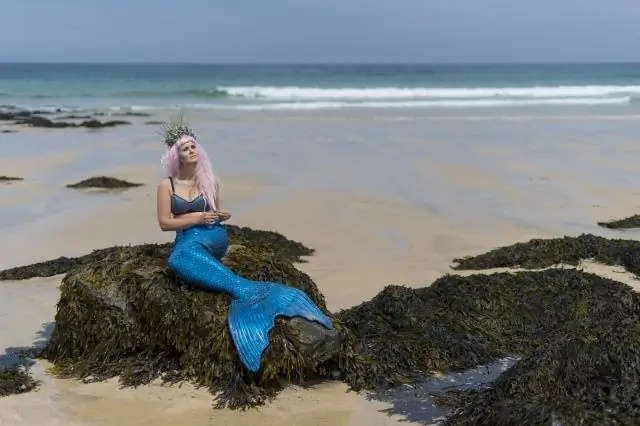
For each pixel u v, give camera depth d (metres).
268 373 5.44
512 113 30.55
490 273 8.63
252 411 5.23
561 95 42.75
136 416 5.16
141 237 10.58
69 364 5.96
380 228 11.12
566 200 13.34
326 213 12.08
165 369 5.78
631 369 4.53
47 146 20.42
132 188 14.35
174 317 5.73
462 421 4.77
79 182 14.80
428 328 6.29
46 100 38.44
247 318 5.58
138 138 22.27
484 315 6.76
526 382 4.69
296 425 5.04
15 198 13.27
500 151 19.36
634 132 23.94
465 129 24.38
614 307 6.87
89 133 23.45
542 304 6.93
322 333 5.61
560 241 9.30
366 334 6.24
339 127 24.66
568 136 22.69
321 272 8.84
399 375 5.74
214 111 30.67
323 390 5.57
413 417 5.12
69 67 122.12
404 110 31.53
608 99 39.53
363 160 17.62
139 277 5.98
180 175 6.07
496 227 11.26
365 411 5.24
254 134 22.59
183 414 5.18
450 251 9.90
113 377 5.75
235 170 16.08
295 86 51.59
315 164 16.98
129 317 5.91
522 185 14.66
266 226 11.16
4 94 42.72
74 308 6.04
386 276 8.70
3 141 21.31
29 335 6.78
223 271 5.87
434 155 18.53
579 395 4.47
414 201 13.05
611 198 13.59
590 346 4.71
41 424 5.04
